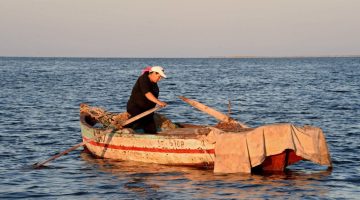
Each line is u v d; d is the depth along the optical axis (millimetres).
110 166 21797
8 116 38438
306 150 19984
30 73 128250
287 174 20344
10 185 18688
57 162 22688
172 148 21359
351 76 114812
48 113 41031
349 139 28328
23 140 28125
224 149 20266
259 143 19828
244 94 63156
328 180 19453
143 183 18922
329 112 42469
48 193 17672
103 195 17438
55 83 85312
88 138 24375
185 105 48500
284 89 72312
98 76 117688
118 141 22750
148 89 22266
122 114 23344
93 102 52750
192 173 20344
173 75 125188
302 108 45938
